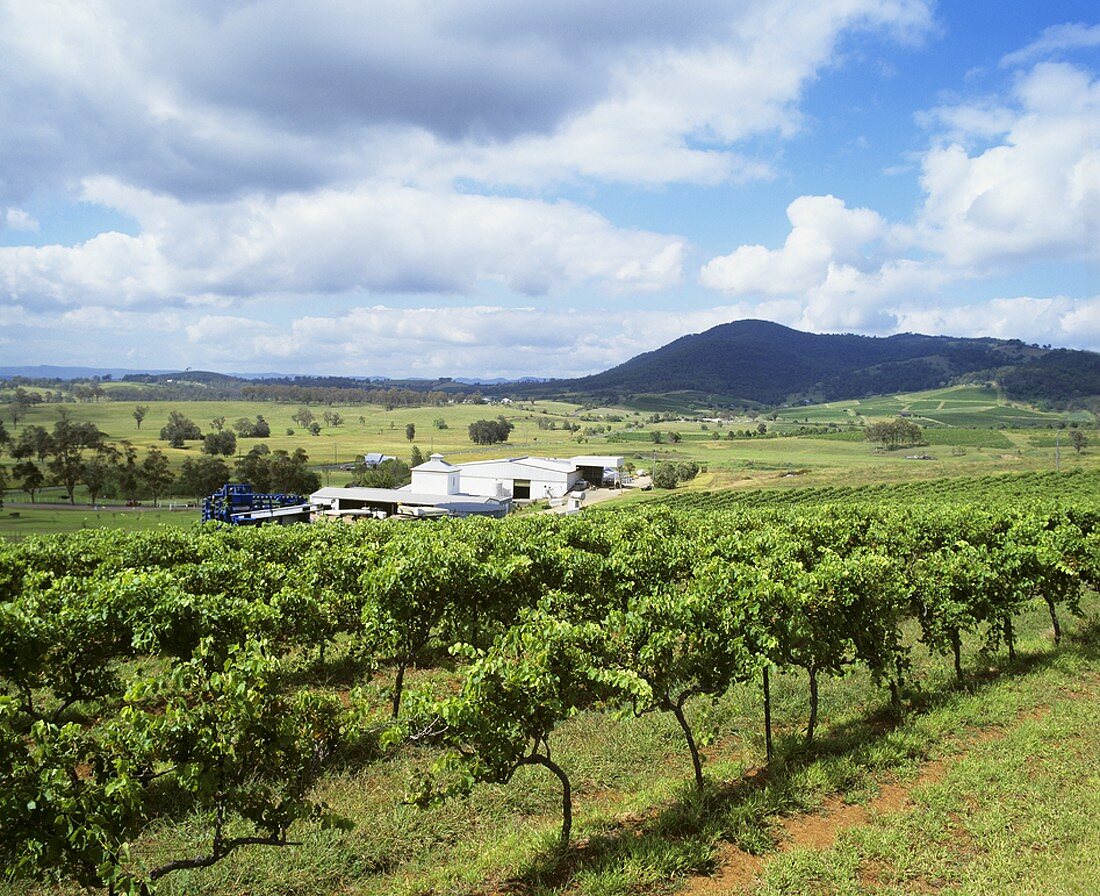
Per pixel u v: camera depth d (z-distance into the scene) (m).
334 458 153.12
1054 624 19.05
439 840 10.20
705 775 11.94
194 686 8.88
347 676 18.28
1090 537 20.16
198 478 107.94
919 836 9.51
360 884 9.16
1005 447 155.88
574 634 10.52
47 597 14.22
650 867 8.81
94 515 85.19
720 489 94.69
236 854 9.52
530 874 8.98
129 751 7.68
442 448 177.50
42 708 15.13
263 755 8.23
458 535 26.61
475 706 8.88
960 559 16.34
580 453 167.00
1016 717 13.53
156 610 13.14
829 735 13.32
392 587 15.55
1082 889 8.10
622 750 13.09
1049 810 9.91
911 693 15.09
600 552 25.88
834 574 13.45
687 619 11.70
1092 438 162.75
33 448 120.31
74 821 6.80
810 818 10.20
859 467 120.00
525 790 11.56
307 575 19.50
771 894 8.31
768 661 11.41
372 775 12.30
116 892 7.52
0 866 8.23
